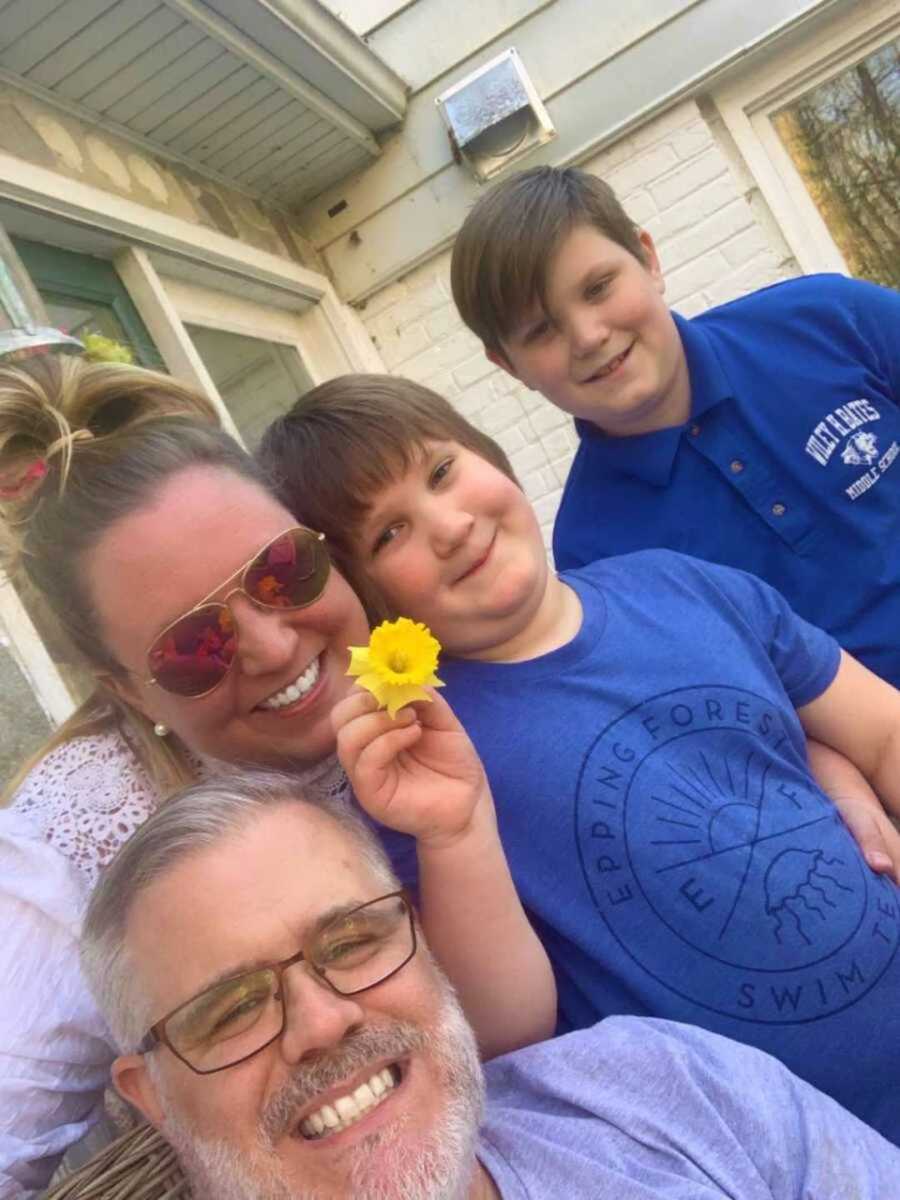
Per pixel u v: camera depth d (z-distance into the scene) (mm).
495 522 1131
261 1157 804
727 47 2959
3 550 1101
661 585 1231
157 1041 833
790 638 1229
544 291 1402
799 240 3121
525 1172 893
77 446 1036
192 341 2674
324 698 1057
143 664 1003
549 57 3062
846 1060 984
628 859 1016
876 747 1220
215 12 2307
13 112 2094
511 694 1107
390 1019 851
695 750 1063
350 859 915
